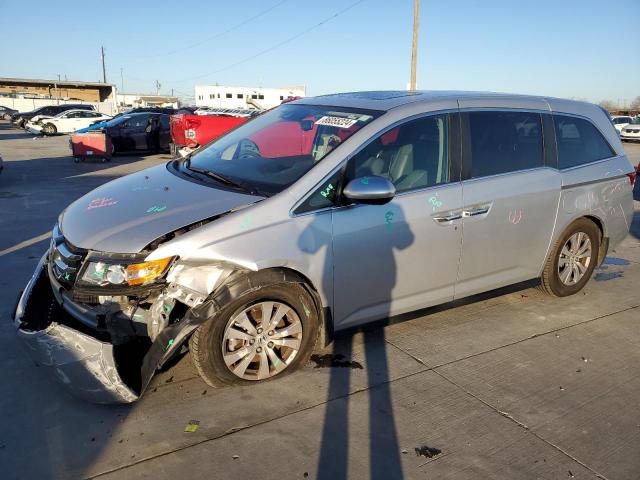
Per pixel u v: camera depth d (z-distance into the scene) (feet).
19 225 23.12
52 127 91.25
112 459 8.41
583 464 8.70
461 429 9.45
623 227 16.11
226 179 11.28
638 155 64.59
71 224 10.51
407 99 12.33
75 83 209.87
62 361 9.15
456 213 11.94
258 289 9.75
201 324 9.30
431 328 13.42
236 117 45.75
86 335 9.05
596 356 12.32
